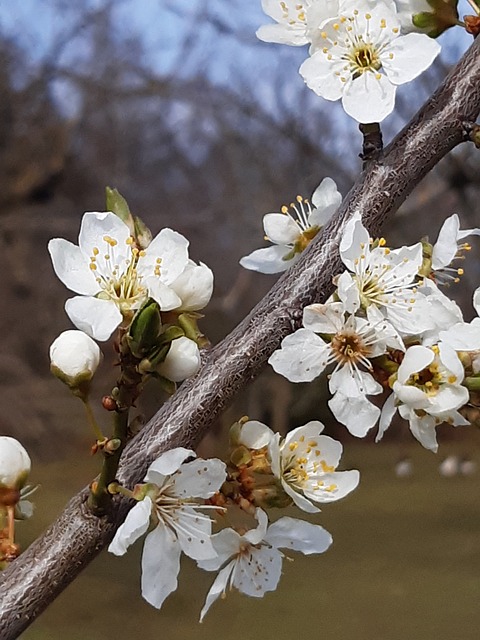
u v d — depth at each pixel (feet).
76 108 8.32
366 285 1.24
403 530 6.05
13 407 8.34
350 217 1.26
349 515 6.64
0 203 8.25
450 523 6.17
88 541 1.17
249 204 7.74
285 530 1.24
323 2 1.27
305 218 1.38
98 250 1.20
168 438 1.20
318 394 7.88
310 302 1.24
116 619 4.30
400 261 1.24
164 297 1.16
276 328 1.23
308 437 1.25
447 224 1.29
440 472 7.27
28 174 8.30
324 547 1.23
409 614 4.29
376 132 1.27
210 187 9.52
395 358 1.24
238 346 1.23
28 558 1.18
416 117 1.28
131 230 1.21
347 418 1.23
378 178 1.27
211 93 7.37
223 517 1.21
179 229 8.02
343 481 1.25
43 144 8.35
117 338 1.13
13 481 1.20
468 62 1.28
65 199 8.84
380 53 1.27
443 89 1.28
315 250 1.26
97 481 1.16
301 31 1.29
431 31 1.30
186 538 1.17
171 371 1.13
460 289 6.14
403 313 1.23
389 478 7.90
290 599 4.65
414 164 1.27
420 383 1.24
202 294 1.18
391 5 1.27
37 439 8.36
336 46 1.27
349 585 4.83
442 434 7.89
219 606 4.58
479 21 1.29
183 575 5.02
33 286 8.73
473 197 6.03
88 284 1.19
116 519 1.18
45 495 6.77
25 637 4.07
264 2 1.30
